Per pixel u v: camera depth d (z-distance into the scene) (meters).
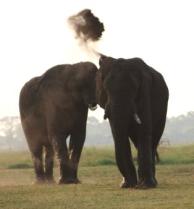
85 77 62.00
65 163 62.47
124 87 51.09
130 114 51.12
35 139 65.75
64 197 48.50
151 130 52.81
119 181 61.31
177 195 47.44
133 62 52.47
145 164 51.91
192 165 81.44
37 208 44.06
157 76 55.25
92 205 44.38
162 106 55.69
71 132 63.34
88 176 70.38
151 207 42.75
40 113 64.62
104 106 52.88
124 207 43.12
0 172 82.69
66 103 62.81
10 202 46.78
